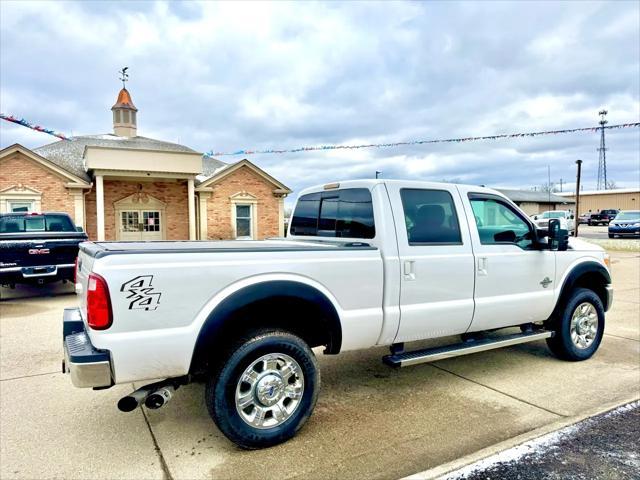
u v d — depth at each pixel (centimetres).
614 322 659
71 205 1459
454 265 380
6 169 1363
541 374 437
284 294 298
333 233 409
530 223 446
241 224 1802
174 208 1728
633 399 368
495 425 327
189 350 271
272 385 296
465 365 468
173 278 267
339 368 460
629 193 4741
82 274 320
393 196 363
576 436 305
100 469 272
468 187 408
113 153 1477
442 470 265
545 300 443
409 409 357
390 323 347
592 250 491
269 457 286
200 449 297
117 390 401
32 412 355
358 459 282
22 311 747
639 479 255
